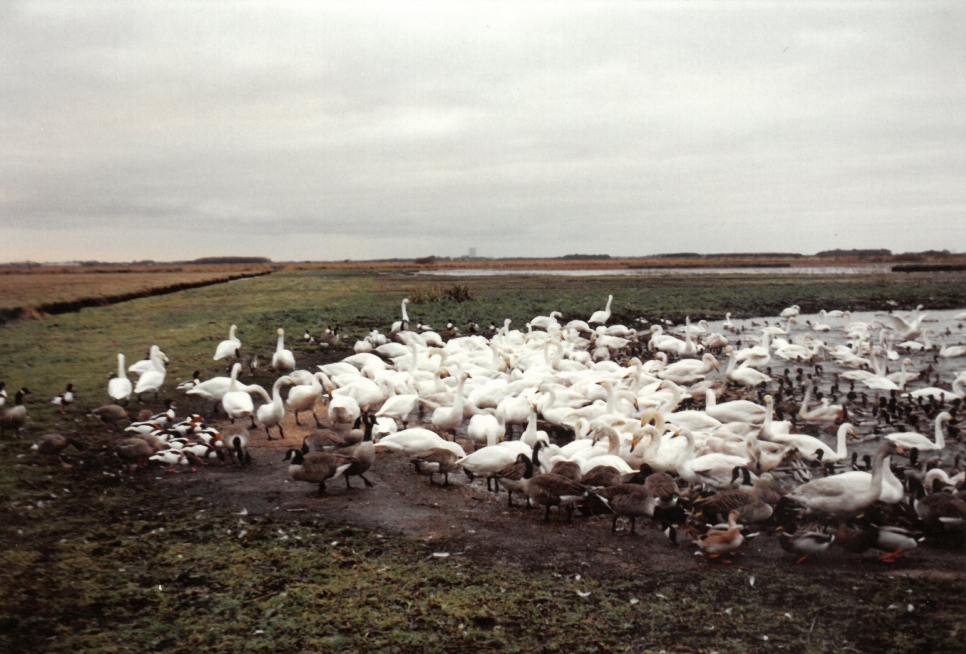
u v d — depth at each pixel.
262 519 12.67
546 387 19.06
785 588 10.05
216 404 21.75
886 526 10.88
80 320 47.31
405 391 22.00
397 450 15.93
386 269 188.75
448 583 10.14
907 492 13.41
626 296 62.25
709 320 48.41
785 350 30.22
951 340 38.81
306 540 11.68
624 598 9.77
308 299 64.75
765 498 12.90
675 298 60.16
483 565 10.83
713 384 24.53
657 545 11.76
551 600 9.68
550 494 12.65
